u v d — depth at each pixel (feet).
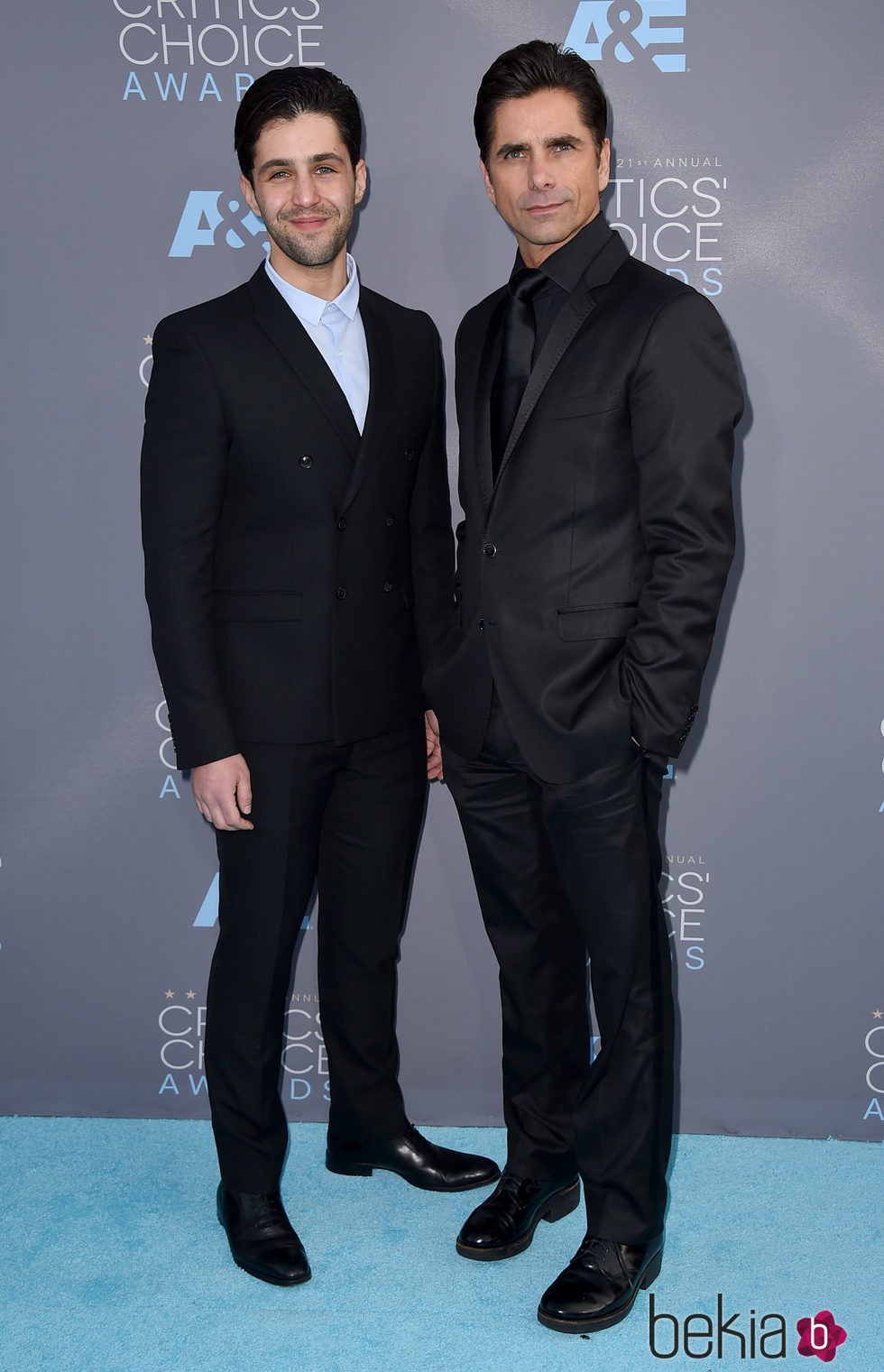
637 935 5.49
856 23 6.28
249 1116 6.07
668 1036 5.63
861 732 6.93
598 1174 5.69
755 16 6.32
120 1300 5.79
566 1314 5.50
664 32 6.38
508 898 6.08
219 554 5.79
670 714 5.13
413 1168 6.74
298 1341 5.50
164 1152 7.14
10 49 6.58
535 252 5.51
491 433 5.66
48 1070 7.57
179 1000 7.46
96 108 6.62
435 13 6.44
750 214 6.51
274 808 5.82
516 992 6.19
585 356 5.26
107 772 7.27
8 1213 6.51
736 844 7.08
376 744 6.17
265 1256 5.93
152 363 6.86
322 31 6.49
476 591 5.73
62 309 6.83
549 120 5.16
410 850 6.48
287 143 5.34
